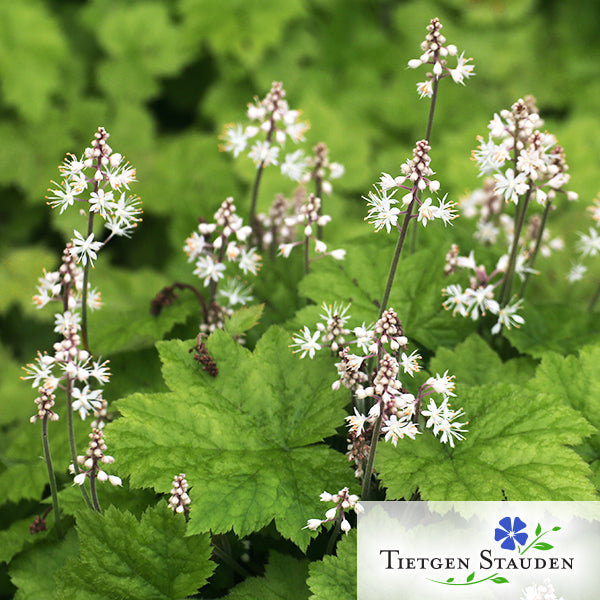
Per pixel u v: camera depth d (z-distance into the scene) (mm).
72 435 867
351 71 1957
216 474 882
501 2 2031
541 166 902
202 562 867
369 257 977
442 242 979
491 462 873
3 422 1056
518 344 942
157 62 1900
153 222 1865
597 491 873
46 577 896
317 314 952
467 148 1325
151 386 965
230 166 1639
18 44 1769
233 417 902
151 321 977
